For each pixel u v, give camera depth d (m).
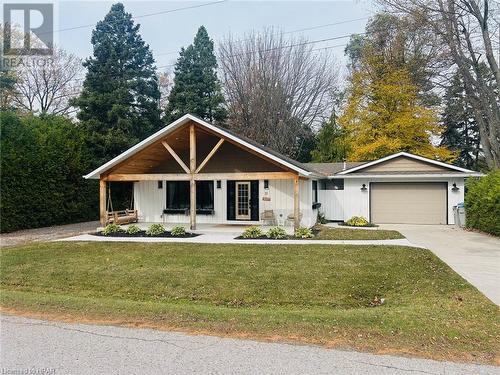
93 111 25.77
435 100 29.42
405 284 8.11
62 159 20.23
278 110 33.03
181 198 19.25
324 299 7.46
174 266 9.65
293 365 3.87
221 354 4.15
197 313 5.68
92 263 10.11
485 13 19.58
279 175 14.98
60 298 6.70
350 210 20.30
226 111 33.12
